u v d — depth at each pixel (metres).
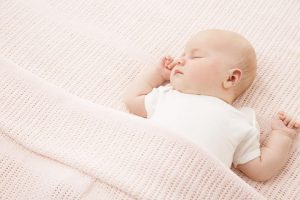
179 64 1.19
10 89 1.19
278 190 1.14
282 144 1.15
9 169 1.10
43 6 1.40
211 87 1.17
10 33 1.35
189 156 1.05
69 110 1.17
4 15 1.38
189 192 1.04
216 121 1.12
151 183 1.04
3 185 1.09
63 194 1.04
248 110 1.21
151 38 1.36
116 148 1.09
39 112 1.17
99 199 1.03
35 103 1.18
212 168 1.05
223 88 1.18
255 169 1.14
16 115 1.17
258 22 1.38
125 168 1.06
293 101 1.25
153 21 1.39
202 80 1.17
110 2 1.41
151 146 1.07
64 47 1.33
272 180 1.16
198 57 1.19
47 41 1.34
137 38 1.36
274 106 1.25
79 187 1.04
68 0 1.41
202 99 1.16
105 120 1.13
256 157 1.14
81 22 1.38
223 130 1.12
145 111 1.21
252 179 1.16
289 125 1.17
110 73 1.30
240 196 1.05
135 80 1.26
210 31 1.21
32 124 1.16
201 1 1.41
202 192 1.04
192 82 1.17
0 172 1.10
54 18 1.38
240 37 1.21
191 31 1.37
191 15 1.40
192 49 1.20
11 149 1.13
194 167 1.05
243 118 1.17
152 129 1.08
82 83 1.28
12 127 1.15
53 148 1.11
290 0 1.41
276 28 1.37
